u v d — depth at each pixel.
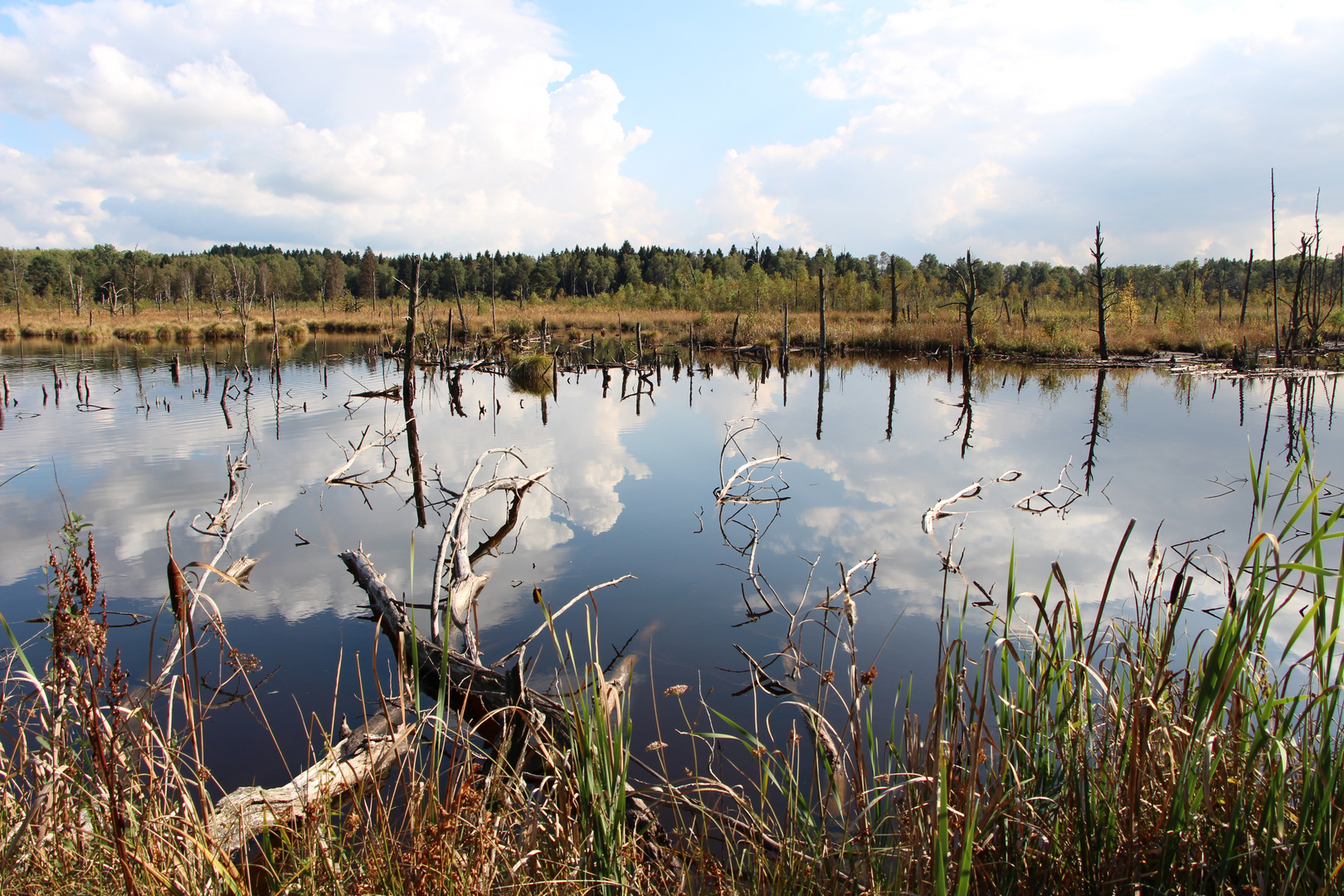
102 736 2.23
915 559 7.98
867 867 2.54
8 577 7.37
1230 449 13.78
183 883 2.13
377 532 9.41
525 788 2.98
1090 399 21.11
